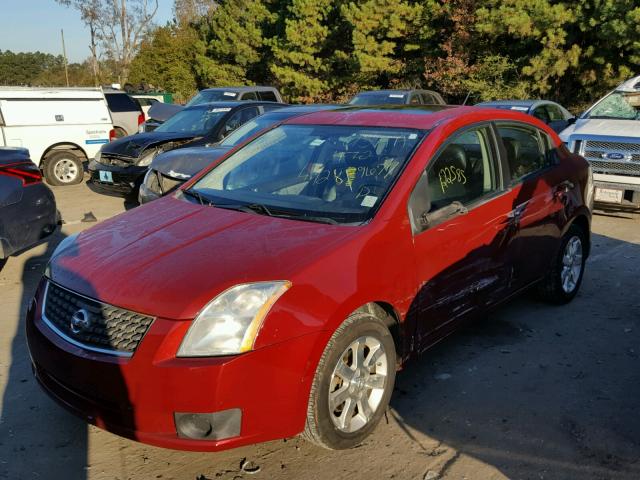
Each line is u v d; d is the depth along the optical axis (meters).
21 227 5.68
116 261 3.16
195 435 2.72
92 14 51.47
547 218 4.76
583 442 3.31
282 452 3.26
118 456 3.25
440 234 3.64
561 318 5.05
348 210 3.50
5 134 11.93
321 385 2.94
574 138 8.66
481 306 4.15
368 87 27.66
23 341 4.71
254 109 10.49
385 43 25.28
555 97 22.83
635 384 3.96
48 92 12.36
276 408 2.80
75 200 10.82
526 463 3.13
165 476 3.07
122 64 53.78
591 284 5.91
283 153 4.27
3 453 3.27
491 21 20.78
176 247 3.22
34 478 3.06
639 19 16.97
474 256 3.95
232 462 3.17
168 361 2.69
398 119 4.18
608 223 8.53
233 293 2.80
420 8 24.30
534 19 19.94
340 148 4.06
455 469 3.09
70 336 3.00
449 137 3.93
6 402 3.80
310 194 3.76
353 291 3.05
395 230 3.39
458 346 4.52
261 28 35.19
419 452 3.23
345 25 27.28
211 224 3.49
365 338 3.17
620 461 3.14
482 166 4.20
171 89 43.59
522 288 4.66
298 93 29.50
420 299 3.53
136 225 3.64
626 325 4.91
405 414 3.59
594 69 20.75
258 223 3.46
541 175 4.77
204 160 7.29
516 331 4.79
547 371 4.13
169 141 9.78
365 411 3.25
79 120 12.70
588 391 3.87
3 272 6.52
